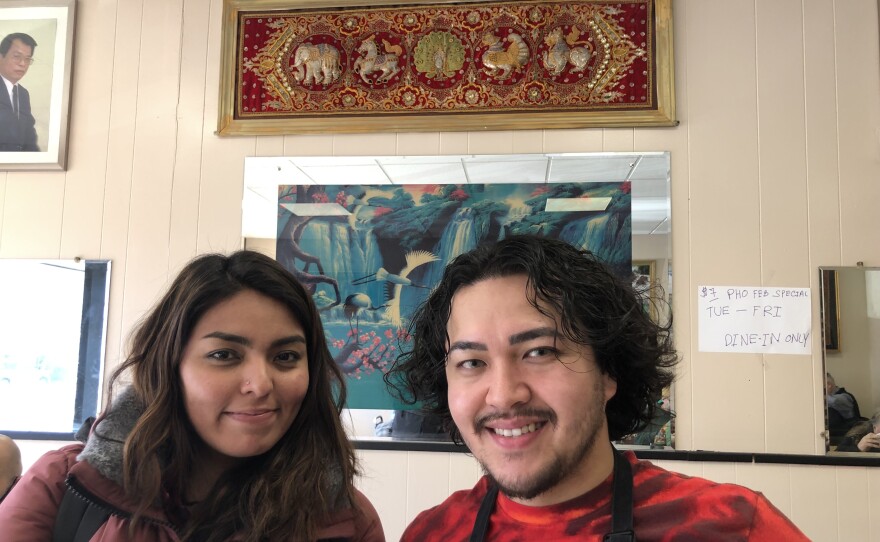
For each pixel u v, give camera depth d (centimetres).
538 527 91
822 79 204
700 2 211
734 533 83
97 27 230
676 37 211
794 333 197
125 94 228
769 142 204
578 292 88
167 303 100
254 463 102
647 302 172
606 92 209
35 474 95
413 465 204
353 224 215
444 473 202
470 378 90
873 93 202
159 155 225
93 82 229
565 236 206
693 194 204
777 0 208
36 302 221
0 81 229
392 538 202
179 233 220
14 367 218
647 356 97
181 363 96
